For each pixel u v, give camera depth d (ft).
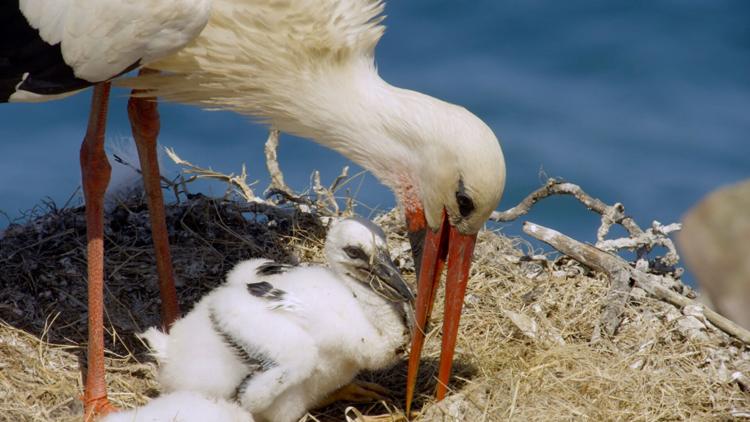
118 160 39.27
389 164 30.17
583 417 29.89
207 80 30.96
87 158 31.32
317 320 29.01
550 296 35.78
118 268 36.14
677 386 31.65
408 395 30.55
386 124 29.86
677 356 32.86
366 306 29.86
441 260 30.42
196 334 29.60
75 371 32.07
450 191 29.25
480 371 32.19
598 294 35.88
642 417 30.14
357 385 31.94
